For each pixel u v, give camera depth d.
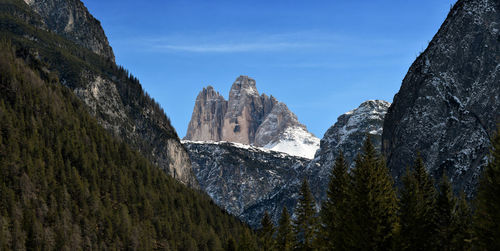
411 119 175.25
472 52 175.75
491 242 68.06
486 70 171.00
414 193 91.00
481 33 176.75
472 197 142.38
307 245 134.75
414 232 87.31
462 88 172.25
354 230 86.44
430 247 87.25
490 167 70.62
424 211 90.00
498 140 71.69
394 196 92.31
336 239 94.75
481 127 160.38
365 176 89.50
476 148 156.25
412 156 169.12
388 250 84.38
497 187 68.62
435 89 175.50
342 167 116.62
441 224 91.00
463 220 90.06
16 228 177.25
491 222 68.19
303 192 142.12
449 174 155.25
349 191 95.12
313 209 140.50
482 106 164.88
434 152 165.88
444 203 92.56
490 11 178.88
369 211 85.88
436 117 171.62
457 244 87.44
